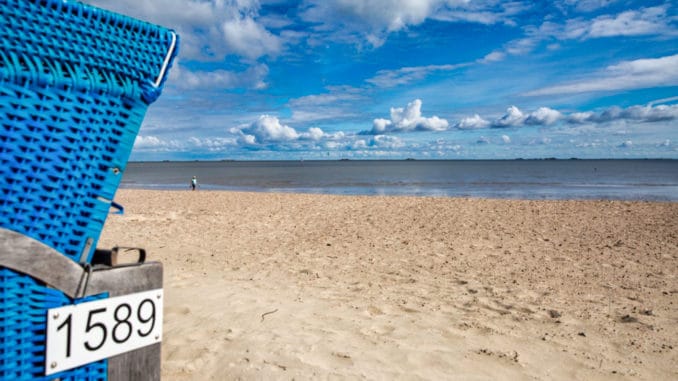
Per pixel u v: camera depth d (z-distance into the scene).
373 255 7.98
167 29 1.31
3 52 1.03
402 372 3.22
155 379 1.40
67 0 1.11
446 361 3.42
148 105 1.28
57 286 1.14
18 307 1.09
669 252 8.01
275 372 3.16
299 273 6.55
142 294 1.35
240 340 3.74
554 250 8.38
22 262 1.08
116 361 1.30
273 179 57.94
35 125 1.07
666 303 5.03
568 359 3.49
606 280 6.14
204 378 3.07
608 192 31.67
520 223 11.95
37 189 1.09
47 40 1.08
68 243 1.17
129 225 11.51
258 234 10.33
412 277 6.34
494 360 3.45
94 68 1.17
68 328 1.18
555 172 81.38
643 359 3.50
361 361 3.39
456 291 5.57
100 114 1.18
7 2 1.03
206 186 41.94
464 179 54.97
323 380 3.07
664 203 16.83
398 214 14.13
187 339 3.76
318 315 4.50
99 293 1.25
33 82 1.06
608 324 4.32
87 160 1.17
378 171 94.94
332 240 9.59
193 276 6.10
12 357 1.08
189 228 11.13
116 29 1.20
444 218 13.07
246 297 5.08
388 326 4.19
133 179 58.75
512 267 7.00
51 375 1.15
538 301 5.12
